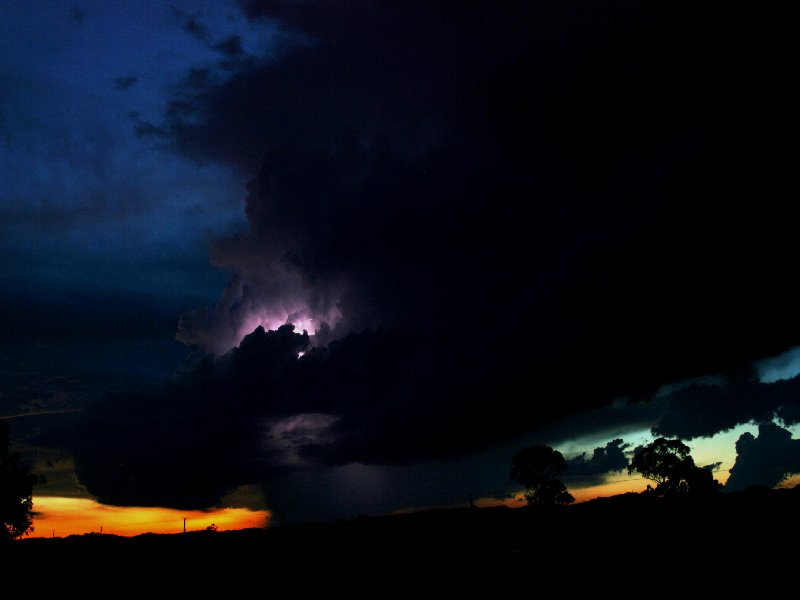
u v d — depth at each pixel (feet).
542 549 147.33
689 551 132.98
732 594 107.34
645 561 129.90
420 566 141.90
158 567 148.46
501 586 123.95
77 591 131.85
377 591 126.31
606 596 112.88
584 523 166.09
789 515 149.18
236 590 131.23
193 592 130.41
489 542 158.20
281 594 127.75
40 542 180.55
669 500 189.88
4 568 148.25
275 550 163.63
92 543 173.99
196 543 173.68
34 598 128.06
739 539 136.15
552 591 118.42
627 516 168.25
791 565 117.91
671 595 110.01
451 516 202.69
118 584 136.05
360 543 166.50
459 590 123.85
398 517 210.38
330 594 126.31
